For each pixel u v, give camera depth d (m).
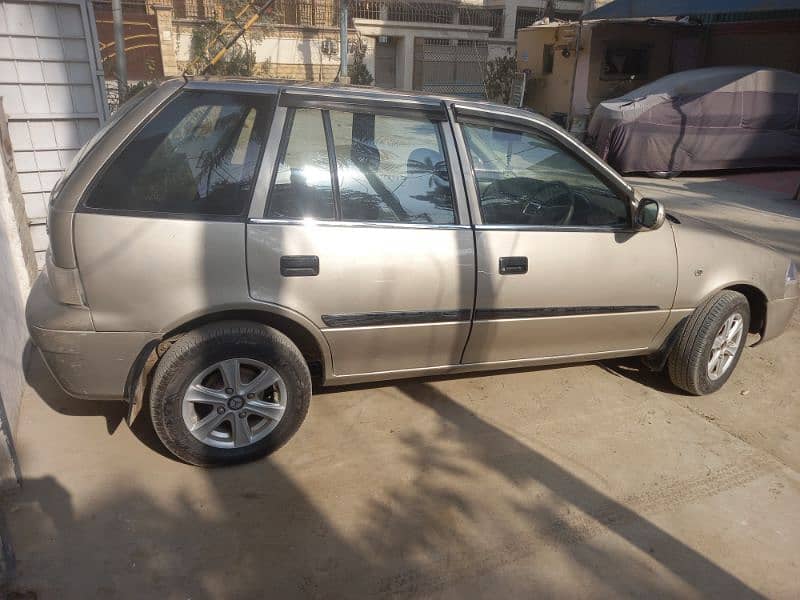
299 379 3.20
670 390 4.34
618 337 3.96
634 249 3.78
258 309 3.03
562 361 3.95
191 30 17.22
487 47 23.00
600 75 16.88
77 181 2.83
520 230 3.50
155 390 2.99
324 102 3.17
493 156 3.54
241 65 15.77
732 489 3.35
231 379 3.09
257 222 3.00
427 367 3.58
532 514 3.08
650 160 12.34
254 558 2.71
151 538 2.78
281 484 3.16
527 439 3.66
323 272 3.10
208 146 3.00
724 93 12.58
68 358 2.92
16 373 3.69
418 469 3.34
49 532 2.77
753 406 4.21
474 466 3.39
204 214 2.94
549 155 3.64
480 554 2.81
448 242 3.32
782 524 3.12
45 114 5.11
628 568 2.79
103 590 2.51
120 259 2.84
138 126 2.92
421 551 2.81
